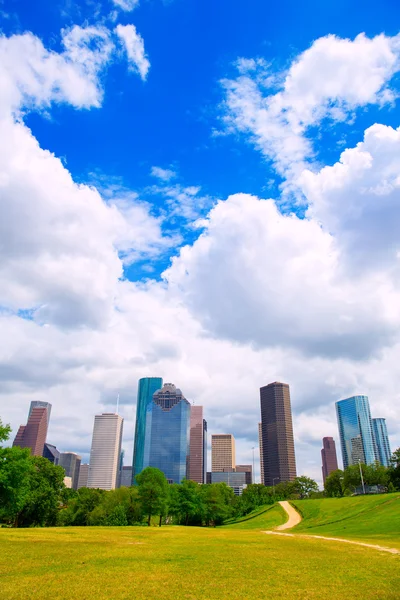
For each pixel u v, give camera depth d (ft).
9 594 63.36
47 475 306.76
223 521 431.02
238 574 82.12
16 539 138.31
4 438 193.26
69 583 71.15
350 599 63.16
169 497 314.76
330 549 127.13
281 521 336.08
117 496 413.39
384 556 110.11
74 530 190.29
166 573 82.12
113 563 93.15
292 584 73.26
